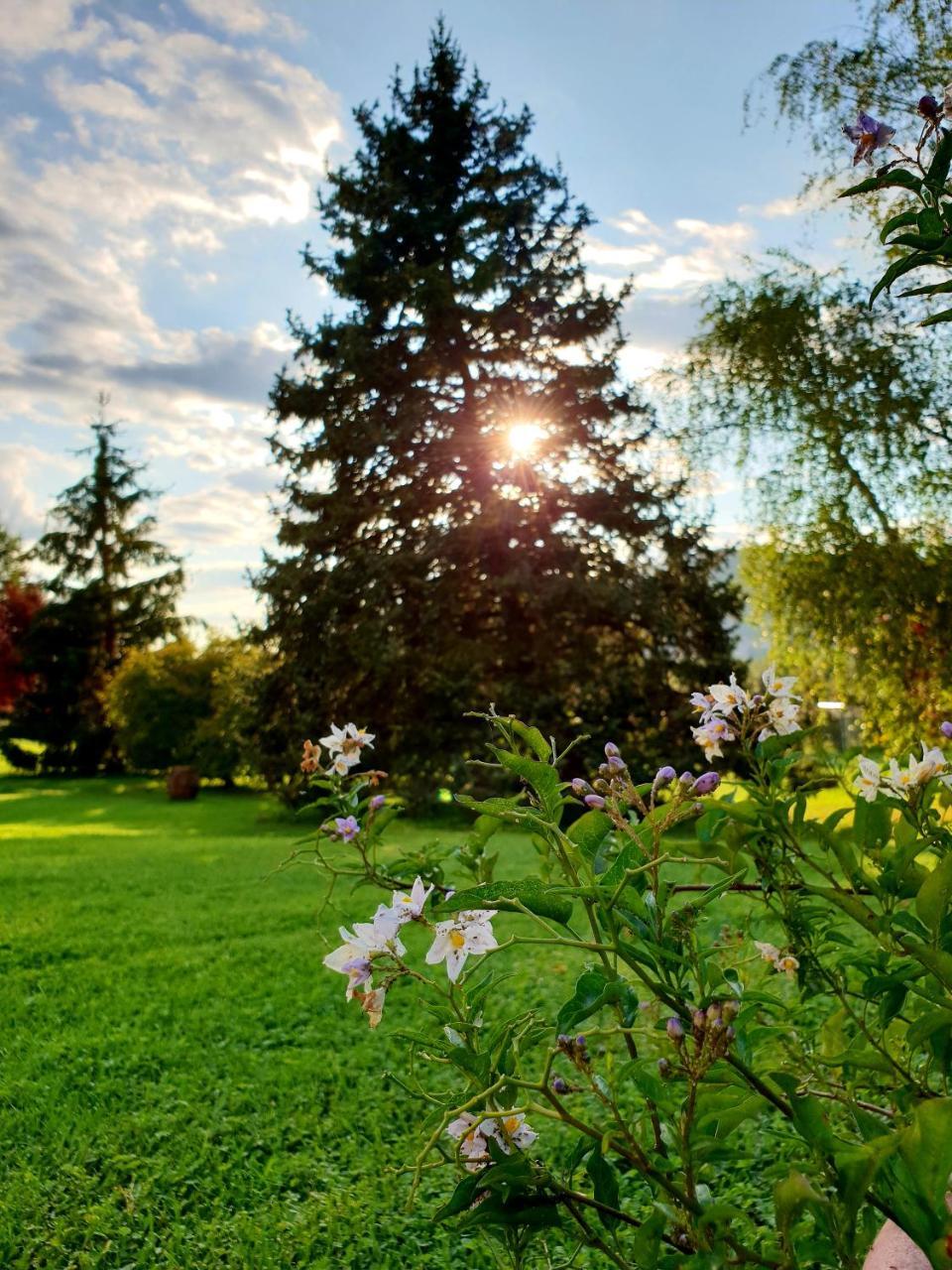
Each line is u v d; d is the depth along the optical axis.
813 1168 1.24
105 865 10.89
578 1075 3.82
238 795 25.45
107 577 33.66
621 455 18.36
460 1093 1.50
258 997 5.55
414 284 17.73
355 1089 4.13
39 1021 5.16
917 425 9.96
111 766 33.47
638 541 17.80
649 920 1.23
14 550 37.84
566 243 19.05
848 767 1.78
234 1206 3.22
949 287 1.29
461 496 18.03
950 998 1.31
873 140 1.37
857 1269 1.04
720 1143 1.23
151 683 27.95
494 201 18.70
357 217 19.42
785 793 1.63
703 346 11.50
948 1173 0.89
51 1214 3.15
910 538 10.41
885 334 10.16
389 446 17.86
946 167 1.27
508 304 17.94
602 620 17.34
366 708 18.61
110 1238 3.00
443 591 17.11
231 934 7.24
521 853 10.38
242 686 19.34
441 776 16.47
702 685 16.31
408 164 19.03
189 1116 3.88
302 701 18.12
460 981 1.62
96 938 7.12
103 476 33.81
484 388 18.55
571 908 1.29
